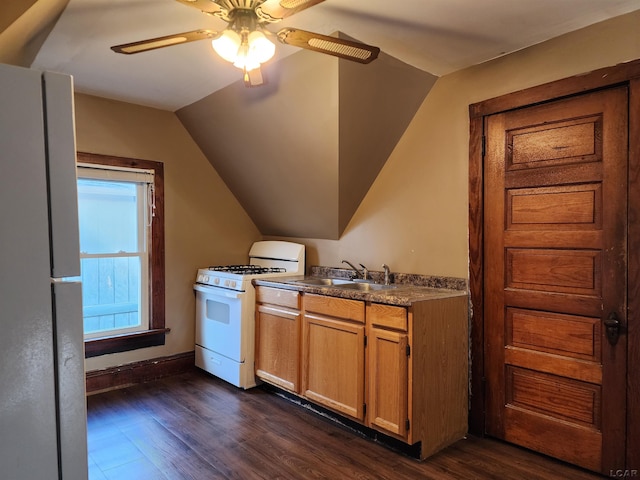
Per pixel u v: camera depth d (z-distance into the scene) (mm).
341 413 2656
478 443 2539
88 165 3236
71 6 1919
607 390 2133
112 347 3402
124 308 3531
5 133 796
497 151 2518
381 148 3008
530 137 2385
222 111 3281
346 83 2479
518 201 2443
